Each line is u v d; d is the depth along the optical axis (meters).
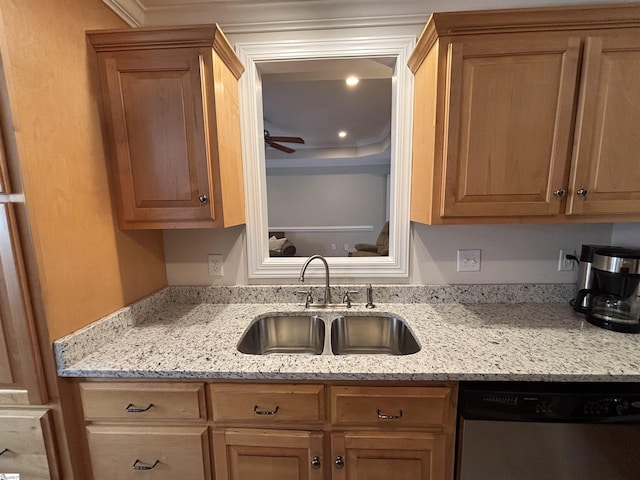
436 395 0.93
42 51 0.91
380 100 3.27
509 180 1.08
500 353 1.00
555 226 1.43
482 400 0.91
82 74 1.05
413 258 1.49
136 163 1.16
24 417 0.96
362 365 0.95
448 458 0.97
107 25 1.18
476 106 1.05
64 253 0.97
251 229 1.50
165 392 0.97
